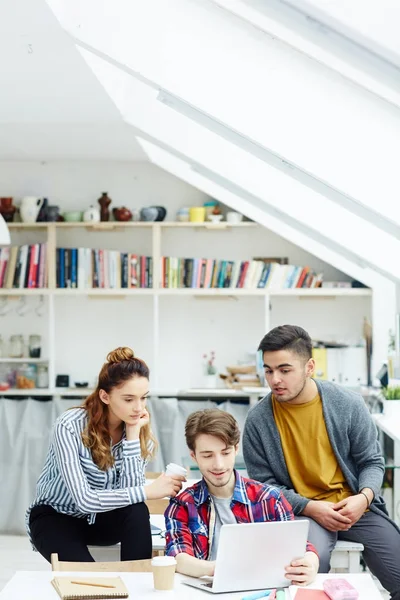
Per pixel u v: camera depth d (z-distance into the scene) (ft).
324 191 14.67
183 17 12.37
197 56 13.20
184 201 24.99
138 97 18.01
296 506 12.10
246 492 9.96
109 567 9.57
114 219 24.64
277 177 17.87
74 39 13.55
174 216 24.94
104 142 22.18
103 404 11.51
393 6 8.02
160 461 22.74
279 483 12.75
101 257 23.94
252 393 22.86
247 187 18.63
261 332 24.93
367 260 19.42
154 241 23.99
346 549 12.25
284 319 24.99
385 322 23.40
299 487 12.56
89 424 11.43
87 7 13.12
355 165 13.17
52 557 9.57
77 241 25.03
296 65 11.51
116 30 13.35
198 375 24.98
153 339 25.03
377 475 12.53
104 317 25.08
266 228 24.84
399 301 22.15
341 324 24.89
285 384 12.29
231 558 8.71
